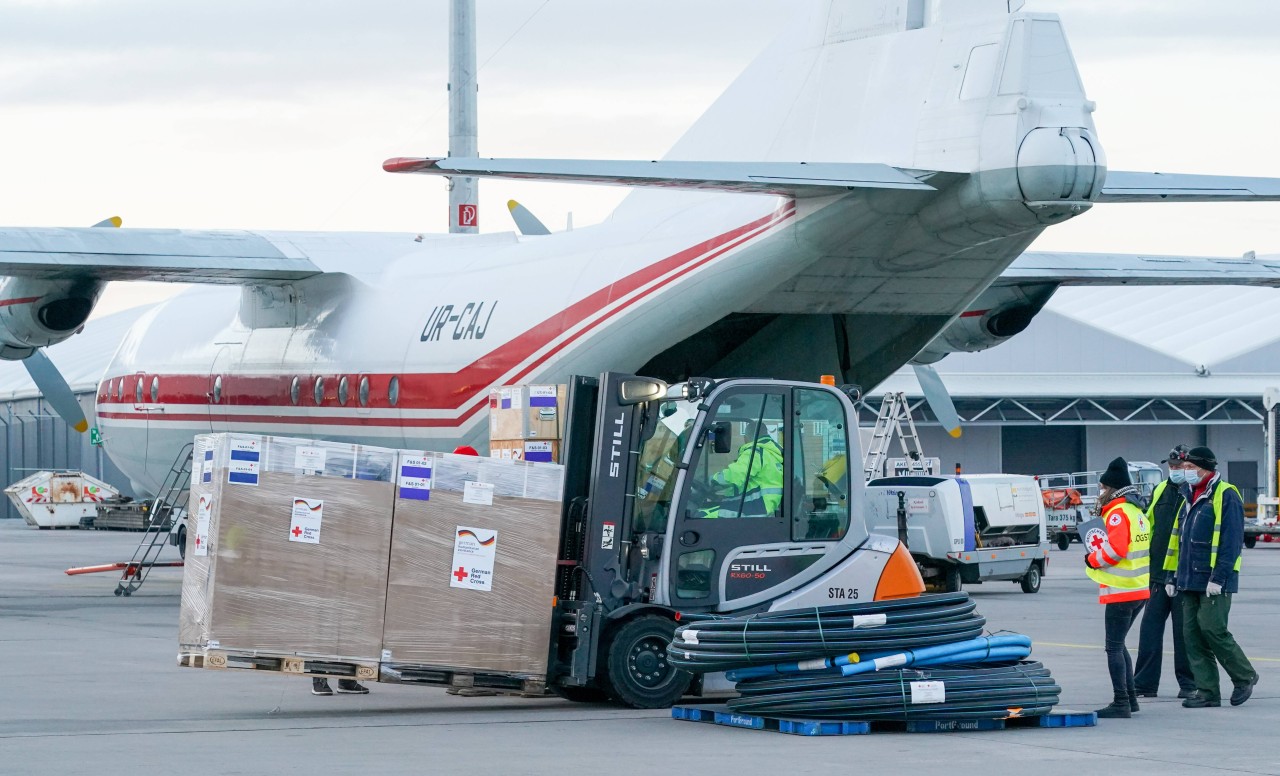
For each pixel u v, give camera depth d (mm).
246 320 42594
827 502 22094
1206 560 20656
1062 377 96875
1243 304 110500
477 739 17656
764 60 30578
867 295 29109
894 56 27469
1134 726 18984
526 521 20688
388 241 41000
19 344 38750
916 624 19062
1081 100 25094
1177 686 23562
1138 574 19656
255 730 18328
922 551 41094
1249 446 100438
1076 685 23203
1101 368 102125
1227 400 98438
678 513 21078
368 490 20094
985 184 25172
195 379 43906
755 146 30312
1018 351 102625
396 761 15930
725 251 28297
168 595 41312
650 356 29906
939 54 26562
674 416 21781
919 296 29359
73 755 16188
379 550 20078
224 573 19438
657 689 20797
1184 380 97938
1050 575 52156
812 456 22125
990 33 25766
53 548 67062
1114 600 19703
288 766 15539
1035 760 16188
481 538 20469
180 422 44625
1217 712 20359
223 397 42719
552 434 21969
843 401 22266
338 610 19875
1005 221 25641
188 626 20016
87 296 38594
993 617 35656
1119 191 24906
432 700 21719
